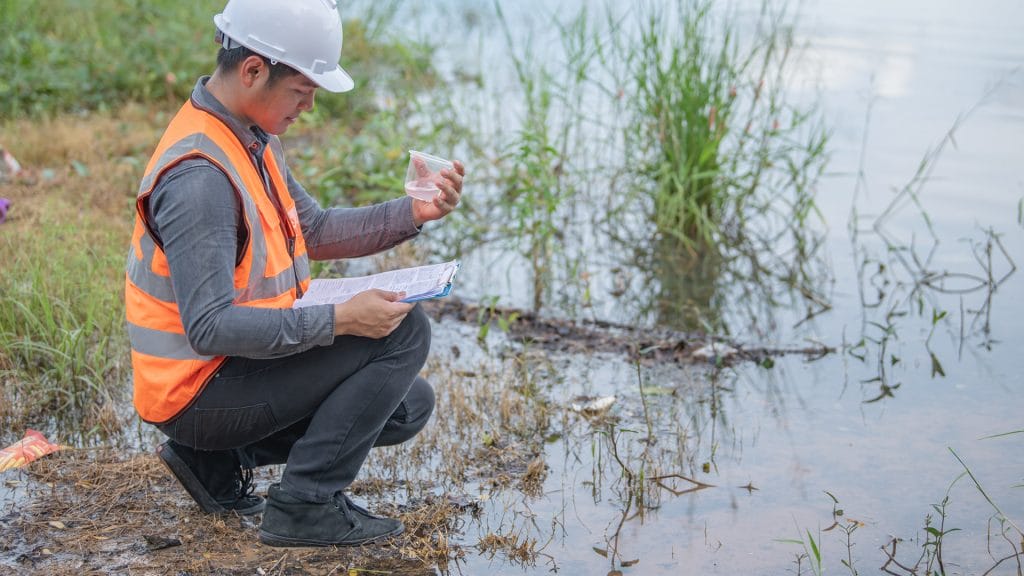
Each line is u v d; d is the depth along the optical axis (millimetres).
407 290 2598
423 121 7273
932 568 2809
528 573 2787
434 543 2916
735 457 3463
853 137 6867
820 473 3354
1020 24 9438
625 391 3982
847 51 8500
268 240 2588
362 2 10500
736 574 2797
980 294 4887
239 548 2834
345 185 6176
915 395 3926
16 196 5586
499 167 6277
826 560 2859
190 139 2439
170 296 2533
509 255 5551
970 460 3424
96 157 6305
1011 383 4008
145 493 3119
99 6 9148
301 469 2727
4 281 4211
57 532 2906
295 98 2527
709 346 4383
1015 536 2967
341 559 2797
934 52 8516
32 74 7355
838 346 4406
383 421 2740
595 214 6098
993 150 6676
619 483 3295
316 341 2484
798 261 5359
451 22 10203
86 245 4629
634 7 8078
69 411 3682
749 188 5824
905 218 5797
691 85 5871
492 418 3711
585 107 7426
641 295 5016
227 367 2602
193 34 8438
